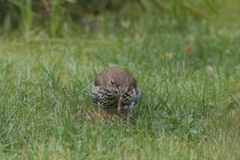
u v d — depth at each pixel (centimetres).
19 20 1645
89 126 1016
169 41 1548
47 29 1631
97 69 1322
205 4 1781
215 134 1006
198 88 1210
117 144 955
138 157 918
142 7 1775
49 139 969
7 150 948
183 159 909
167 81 1248
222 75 1321
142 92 1141
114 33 1648
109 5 1772
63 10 1659
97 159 912
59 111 1073
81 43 1564
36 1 1669
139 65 1362
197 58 1448
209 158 922
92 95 1055
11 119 1030
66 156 916
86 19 1683
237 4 2003
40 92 1163
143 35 1634
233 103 1141
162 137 989
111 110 1053
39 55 1443
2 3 1641
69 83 1205
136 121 1058
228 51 1507
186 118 1073
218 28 1747
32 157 914
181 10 1769
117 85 1016
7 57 1406
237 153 925
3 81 1210
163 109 1109
